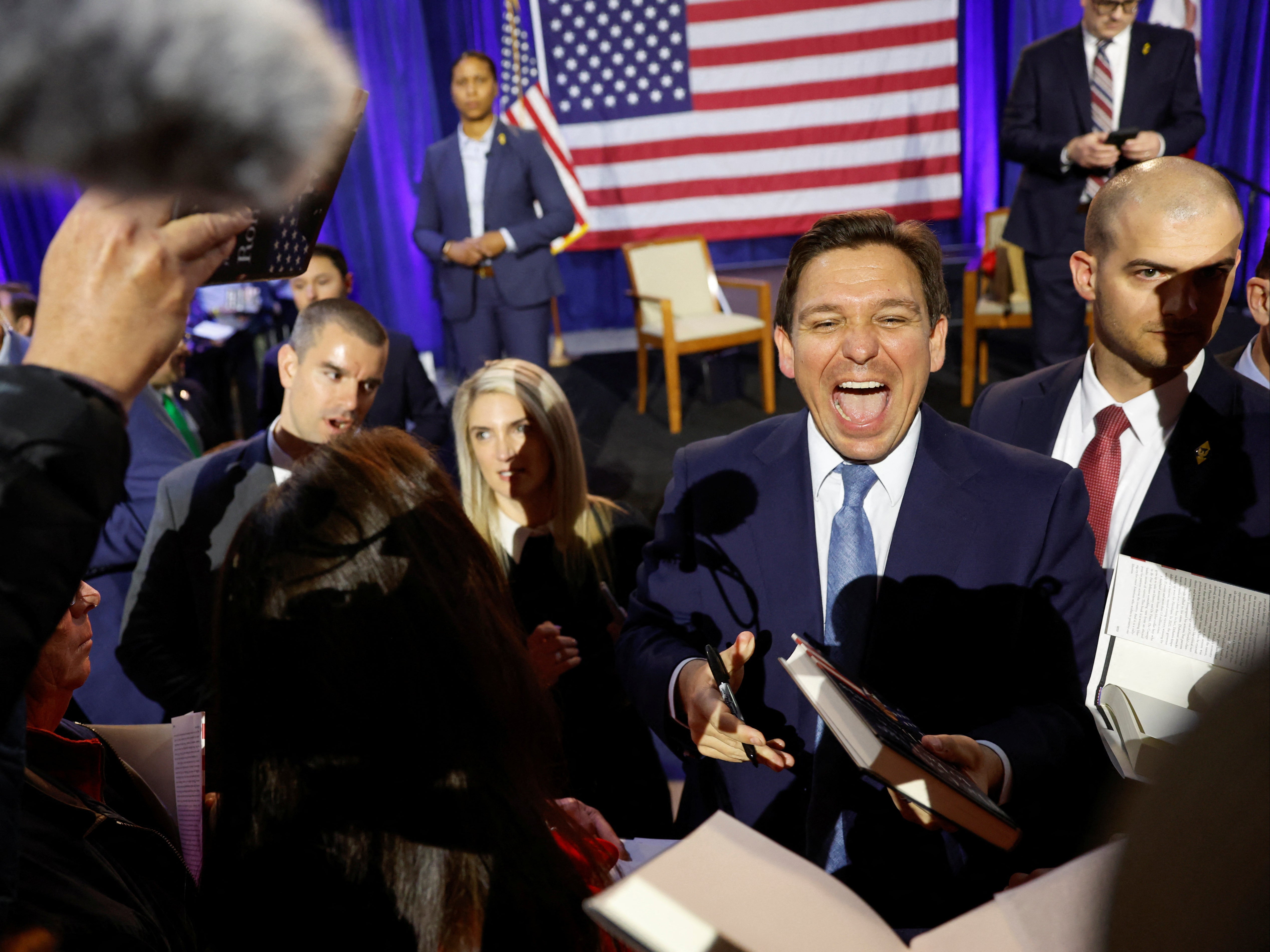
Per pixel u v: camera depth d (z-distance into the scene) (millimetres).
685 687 1110
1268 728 238
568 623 1979
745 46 6859
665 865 592
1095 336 1476
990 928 524
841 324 1104
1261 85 6109
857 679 1133
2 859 469
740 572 1205
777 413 5492
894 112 6887
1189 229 1295
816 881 605
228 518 1846
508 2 6613
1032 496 1130
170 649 1844
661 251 5703
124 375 458
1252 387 1386
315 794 630
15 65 301
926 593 1124
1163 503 1391
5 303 3135
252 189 341
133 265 440
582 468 2000
